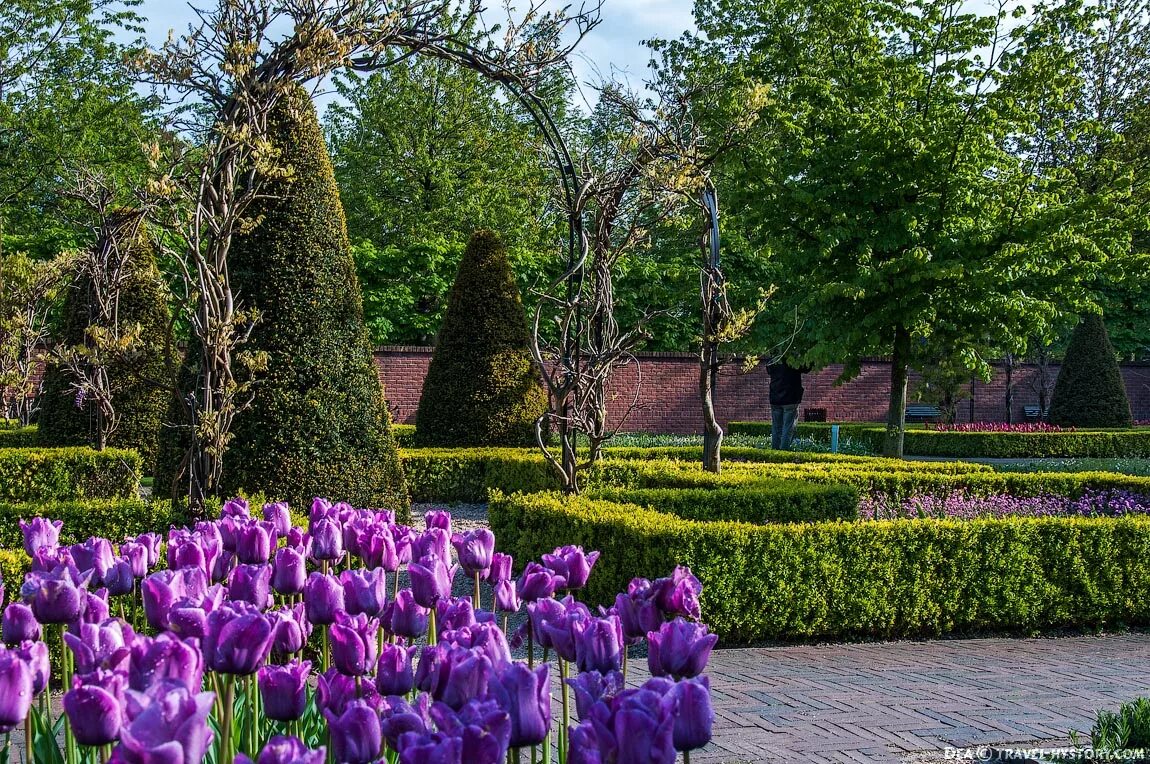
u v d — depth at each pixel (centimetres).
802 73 1819
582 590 769
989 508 1087
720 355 2012
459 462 1364
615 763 190
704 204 1009
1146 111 2880
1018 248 1597
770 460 1588
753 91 959
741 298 2170
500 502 906
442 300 2522
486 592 834
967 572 758
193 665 212
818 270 1727
